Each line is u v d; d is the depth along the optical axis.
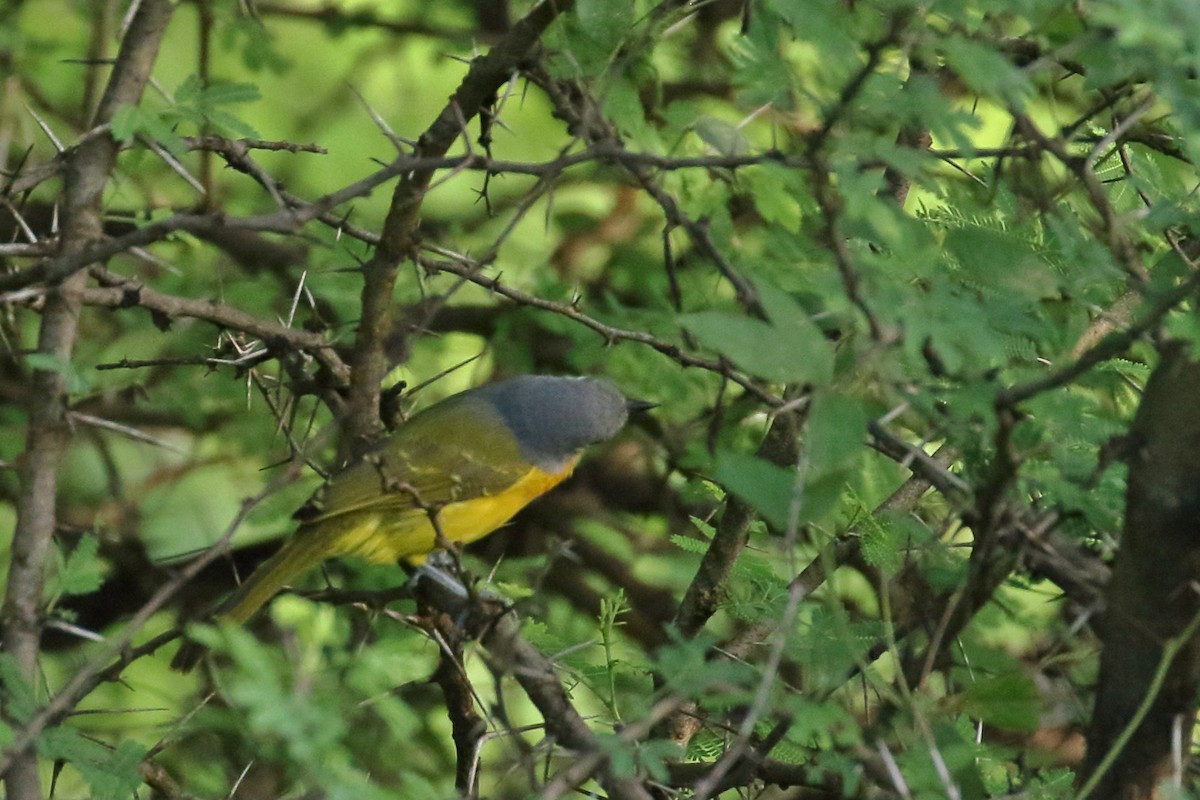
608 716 9.65
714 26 14.16
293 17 15.98
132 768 8.02
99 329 14.72
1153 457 7.03
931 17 8.59
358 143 17.39
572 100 9.71
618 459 15.46
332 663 8.95
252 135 9.38
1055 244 8.43
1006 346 7.93
